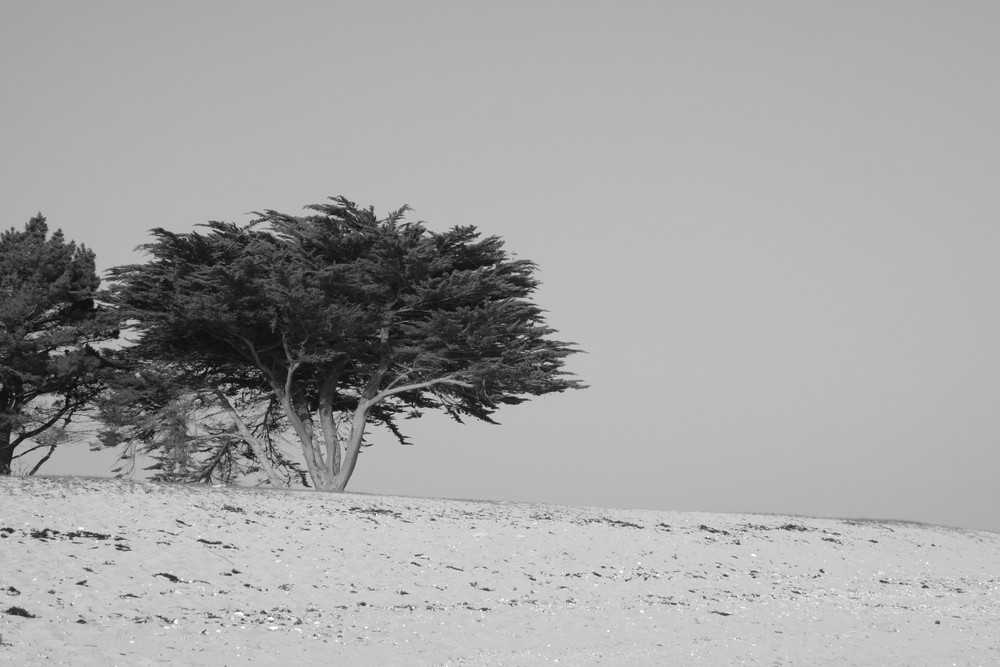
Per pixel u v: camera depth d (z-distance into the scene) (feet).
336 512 128.57
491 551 121.49
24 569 86.07
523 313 175.52
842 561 147.43
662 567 127.44
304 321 165.27
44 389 189.16
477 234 178.70
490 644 83.76
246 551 104.06
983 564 160.86
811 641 95.25
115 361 182.91
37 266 193.98
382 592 98.78
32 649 67.26
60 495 112.68
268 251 167.63
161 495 120.88
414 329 172.45
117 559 93.56
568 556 125.39
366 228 172.65
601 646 86.43
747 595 118.73
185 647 72.64
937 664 88.69
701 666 81.61
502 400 180.14
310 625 83.76
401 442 195.11
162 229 164.35
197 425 179.11
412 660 76.28
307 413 184.14
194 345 175.52
